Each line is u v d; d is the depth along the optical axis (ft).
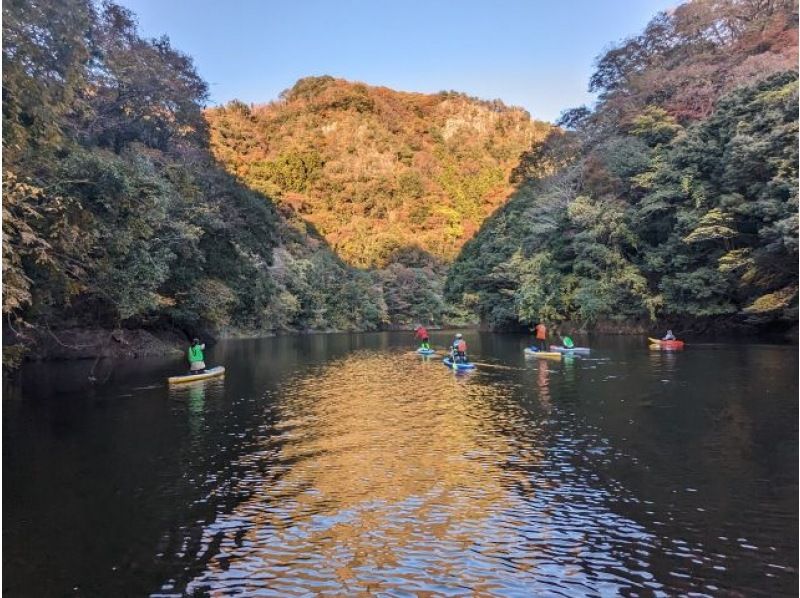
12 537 26.25
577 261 140.05
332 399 61.67
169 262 98.07
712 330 122.42
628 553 23.65
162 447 41.83
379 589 21.13
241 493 31.81
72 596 21.04
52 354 98.58
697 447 38.17
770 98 93.91
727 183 104.22
